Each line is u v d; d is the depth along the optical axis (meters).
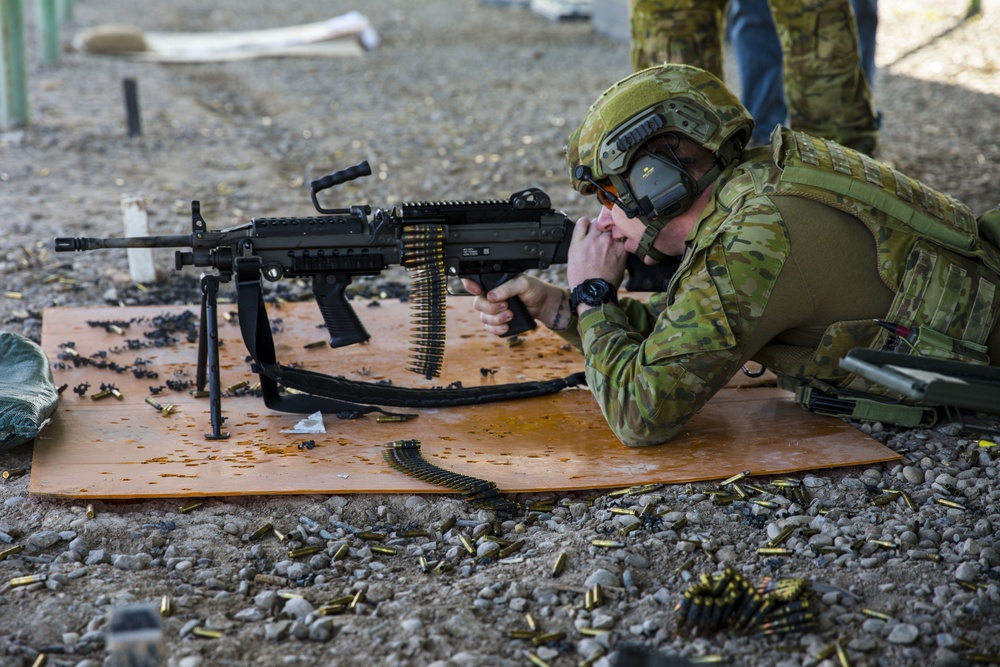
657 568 3.25
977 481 3.77
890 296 3.65
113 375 4.64
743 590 2.93
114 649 1.98
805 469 3.83
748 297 3.53
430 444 4.06
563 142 10.25
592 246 4.02
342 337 4.09
